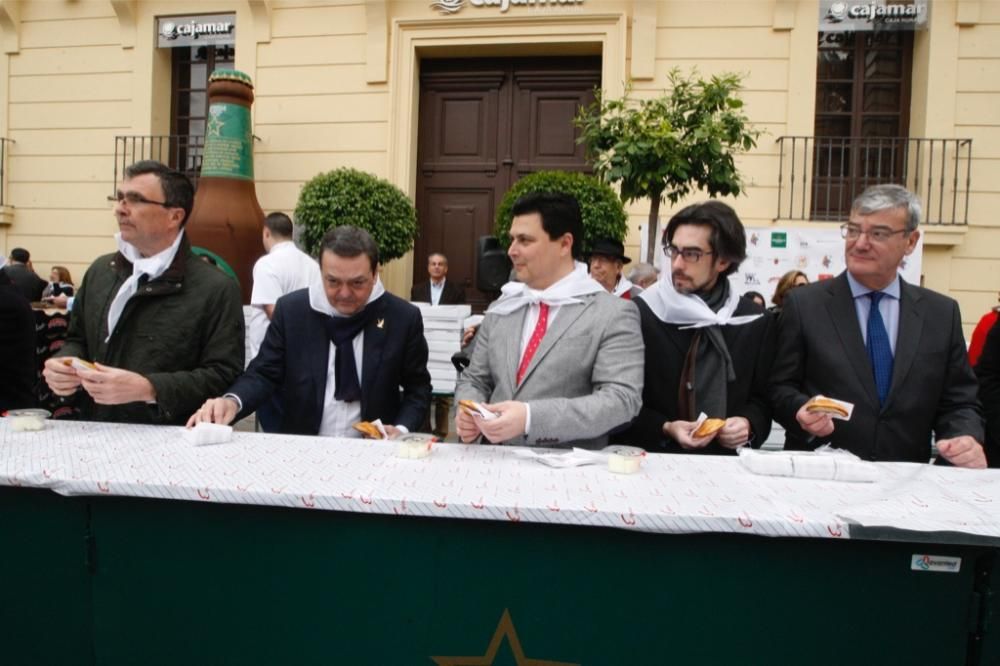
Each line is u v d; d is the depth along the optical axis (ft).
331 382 7.99
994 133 21.49
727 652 4.33
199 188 20.34
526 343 6.83
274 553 4.64
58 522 4.88
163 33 25.11
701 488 4.84
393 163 23.57
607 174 15.26
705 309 7.03
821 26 22.06
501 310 7.10
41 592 4.93
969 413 6.93
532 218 6.69
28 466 4.97
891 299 7.34
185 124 26.25
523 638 4.46
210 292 7.59
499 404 5.82
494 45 23.07
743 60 21.95
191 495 4.53
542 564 4.42
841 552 4.25
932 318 7.16
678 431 6.61
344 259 7.47
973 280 21.58
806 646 4.29
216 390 7.41
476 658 4.50
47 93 25.98
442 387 12.68
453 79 24.50
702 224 7.02
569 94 24.00
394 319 8.22
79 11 25.58
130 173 7.30
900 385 6.99
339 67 23.82
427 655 4.54
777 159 21.93
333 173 20.20
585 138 16.02
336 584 4.59
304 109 24.06
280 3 23.99
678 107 15.07
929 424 7.04
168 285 7.42
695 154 14.57
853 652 4.27
